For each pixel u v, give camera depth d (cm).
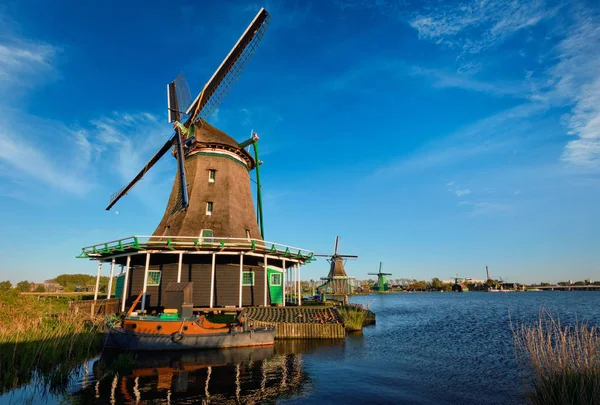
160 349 1630
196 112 2861
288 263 3098
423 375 1343
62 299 3023
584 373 814
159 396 1030
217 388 1109
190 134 2816
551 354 885
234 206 2694
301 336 2128
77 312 1884
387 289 15775
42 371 1270
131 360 1393
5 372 1154
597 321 3192
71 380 1181
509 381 1270
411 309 5241
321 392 1089
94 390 1080
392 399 1049
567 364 851
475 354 1764
